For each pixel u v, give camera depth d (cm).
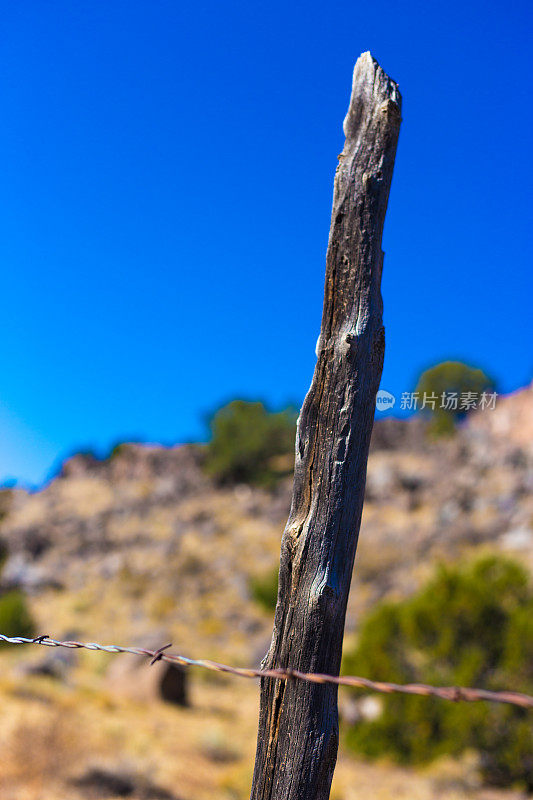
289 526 210
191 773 946
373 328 210
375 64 214
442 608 1181
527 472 3494
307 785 196
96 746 939
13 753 823
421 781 1050
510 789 1040
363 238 210
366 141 211
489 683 1105
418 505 3578
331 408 209
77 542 3656
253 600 2998
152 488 4441
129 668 1653
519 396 4188
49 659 1516
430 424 4378
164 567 3269
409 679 1208
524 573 1196
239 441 4416
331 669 201
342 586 203
